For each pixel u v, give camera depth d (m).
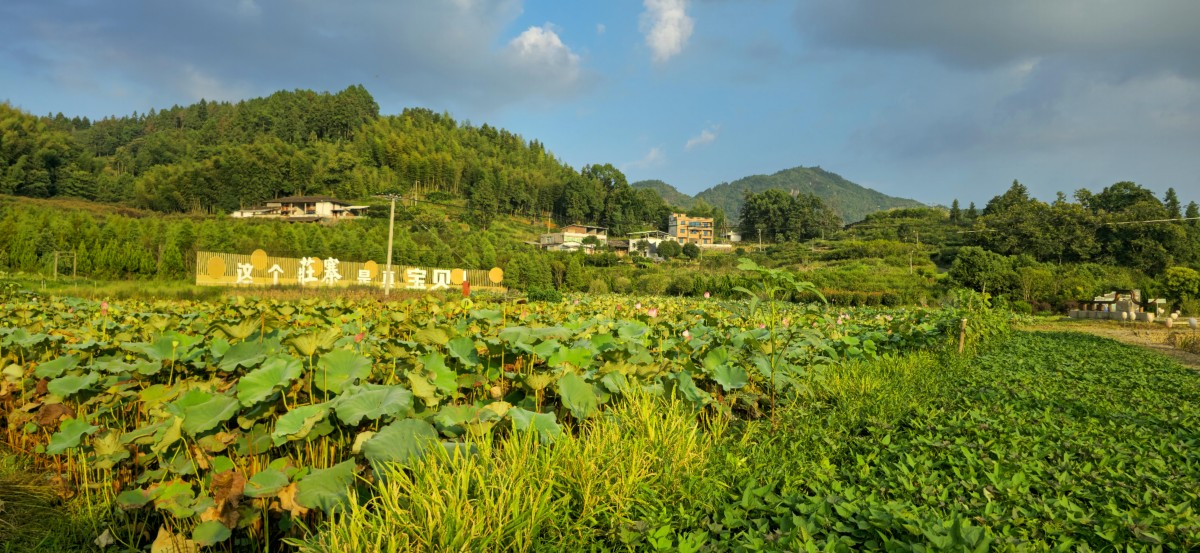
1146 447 4.71
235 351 4.24
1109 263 69.31
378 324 7.36
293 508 2.71
